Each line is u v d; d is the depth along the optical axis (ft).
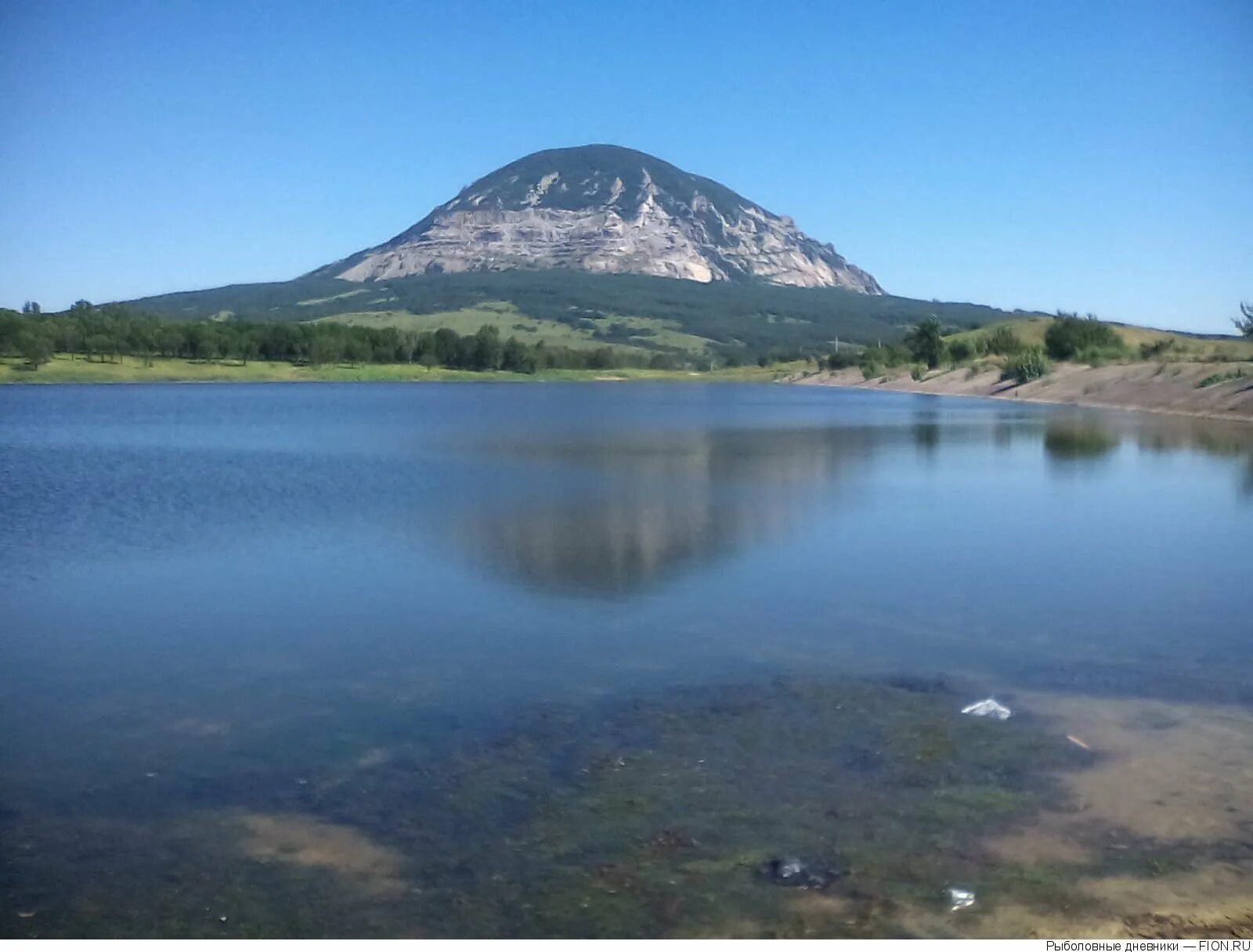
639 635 56.70
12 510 101.24
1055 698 45.91
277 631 58.39
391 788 37.58
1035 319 530.68
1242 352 307.37
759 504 104.53
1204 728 42.01
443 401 361.30
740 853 32.30
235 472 136.26
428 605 63.82
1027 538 85.05
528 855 32.53
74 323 490.49
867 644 54.70
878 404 329.93
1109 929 28.09
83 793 37.70
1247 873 30.73
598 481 124.88
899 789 36.50
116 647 55.57
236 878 31.65
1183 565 74.02
